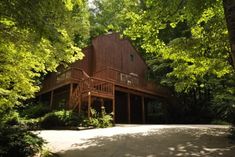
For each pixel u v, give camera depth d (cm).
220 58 870
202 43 850
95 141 841
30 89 877
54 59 812
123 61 2350
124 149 714
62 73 1809
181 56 908
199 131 1033
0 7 445
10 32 590
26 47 643
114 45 2302
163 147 732
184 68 970
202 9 594
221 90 1334
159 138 875
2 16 483
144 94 2067
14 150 588
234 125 1023
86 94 1419
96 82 1563
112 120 1448
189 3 575
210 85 1608
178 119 2238
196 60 899
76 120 1319
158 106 2658
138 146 751
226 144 766
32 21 466
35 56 734
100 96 1446
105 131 1096
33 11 462
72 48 831
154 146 748
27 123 1375
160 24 654
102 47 2177
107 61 2178
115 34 2338
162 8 601
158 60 2141
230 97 1121
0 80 793
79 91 1494
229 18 306
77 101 1480
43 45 675
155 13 618
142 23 666
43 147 719
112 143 802
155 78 2330
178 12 613
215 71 946
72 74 1666
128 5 712
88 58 2086
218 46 842
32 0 460
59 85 1789
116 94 2130
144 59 2745
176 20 659
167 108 2294
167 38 1783
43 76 2169
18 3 444
